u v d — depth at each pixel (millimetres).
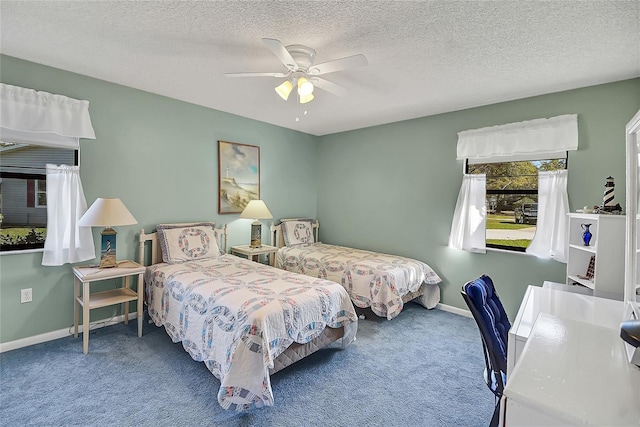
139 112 3215
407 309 3799
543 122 3027
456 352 2676
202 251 3496
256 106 3725
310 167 5230
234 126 4098
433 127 3912
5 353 2477
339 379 2244
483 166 3529
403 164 4219
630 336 833
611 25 1880
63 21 1967
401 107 3617
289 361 2182
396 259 3838
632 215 1388
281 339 2020
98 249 3006
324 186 5254
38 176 2641
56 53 2412
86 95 2855
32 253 2629
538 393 782
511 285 3320
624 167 2672
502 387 1480
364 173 4680
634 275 1351
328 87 2467
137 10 1841
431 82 2842
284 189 4816
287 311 2104
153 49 2330
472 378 2287
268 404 1799
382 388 2146
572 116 2877
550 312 1689
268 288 2438
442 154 3834
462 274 3672
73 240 2744
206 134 3803
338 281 3643
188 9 1824
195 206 3736
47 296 2705
